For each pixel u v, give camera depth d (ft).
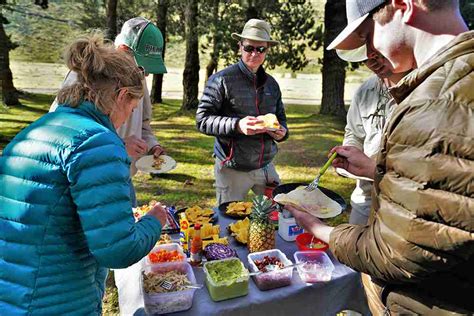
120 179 3.69
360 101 7.66
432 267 2.88
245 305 4.87
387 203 3.07
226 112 9.18
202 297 4.96
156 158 8.34
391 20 3.15
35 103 32.83
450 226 2.69
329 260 5.52
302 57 30.66
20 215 3.66
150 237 4.09
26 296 3.66
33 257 3.66
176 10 33.60
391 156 3.00
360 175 5.86
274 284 5.11
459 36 2.84
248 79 9.00
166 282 4.75
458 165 2.61
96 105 3.92
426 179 2.74
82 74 3.89
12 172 3.74
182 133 25.48
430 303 3.24
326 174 18.17
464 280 3.00
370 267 3.34
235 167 9.35
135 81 4.10
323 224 4.51
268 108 9.36
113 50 4.08
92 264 4.07
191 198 15.03
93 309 4.17
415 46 3.12
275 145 9.73
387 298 3.66
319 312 5.43
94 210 3.53
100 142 3.65
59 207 3.64
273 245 5.94
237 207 7.27
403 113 2.93
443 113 2.69
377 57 3.52
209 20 28.48
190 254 5.72
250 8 26.63
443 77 2.79
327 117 29.53
